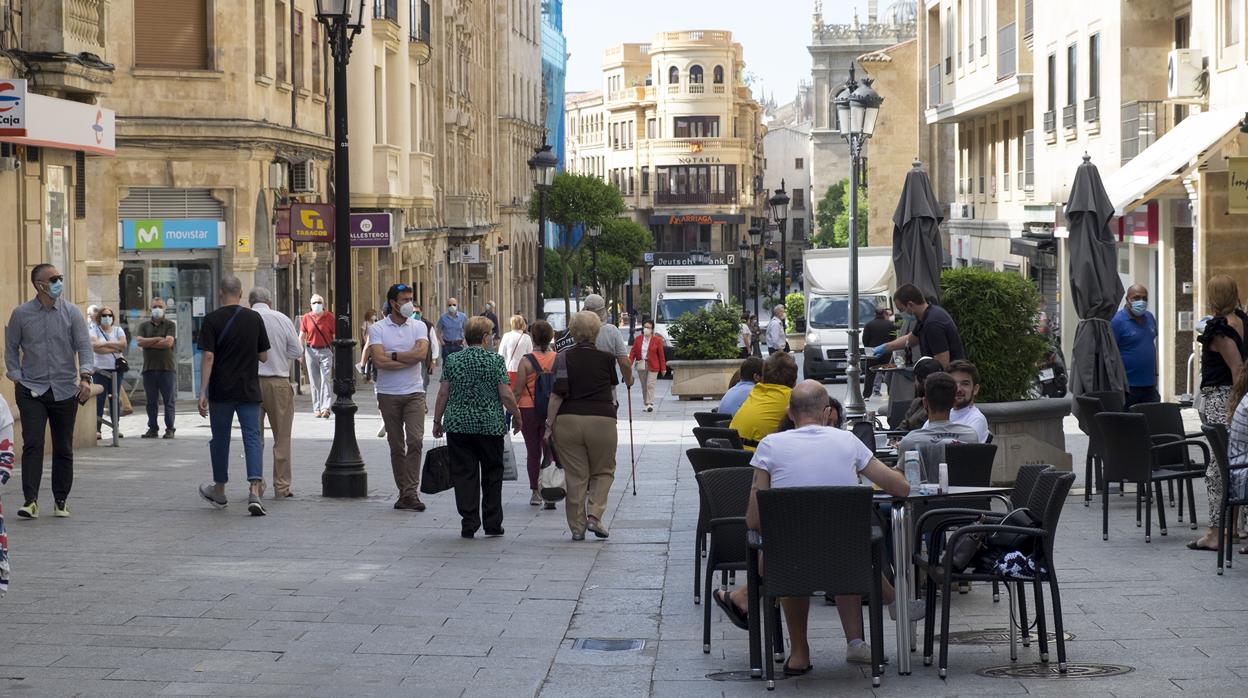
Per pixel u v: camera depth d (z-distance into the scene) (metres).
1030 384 18.02
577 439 15.06
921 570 11.36
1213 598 11.42
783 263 57.91
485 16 77.25
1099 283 18.44
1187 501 16.39
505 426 15.41
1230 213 23.67
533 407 17.69
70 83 21.50
